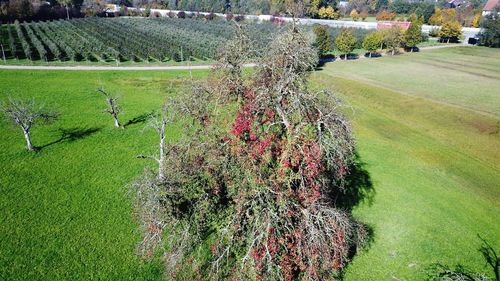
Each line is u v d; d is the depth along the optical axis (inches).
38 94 2373.3
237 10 7214.6
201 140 1035.3
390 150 1793.8
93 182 1450.5
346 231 916.6
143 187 923.4
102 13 6889.8
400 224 1282.0
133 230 1203.9
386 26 5241.1
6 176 1465.3
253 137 868.6
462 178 1579.7
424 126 2102.6
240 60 1123.9
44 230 1190.3
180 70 3184.1
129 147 1736.0
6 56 3339.1
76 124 1957.4
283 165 818.8
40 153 1648.6
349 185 1466.5
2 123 1910.7
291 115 887.7
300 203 829.2
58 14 6230.3
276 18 5812.0
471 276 1068.5
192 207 885.8
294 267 823.1
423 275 1082.1
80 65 3174.2
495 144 1831.9
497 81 3034.0
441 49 4633.4
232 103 1059.9
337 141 904.9
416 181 1535.4
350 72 3272.6
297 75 893.2
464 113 2156.7
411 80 3004.4
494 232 1264.8
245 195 816.9
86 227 1211.2
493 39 4766.2
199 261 950.4
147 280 1023.0
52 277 1023.6
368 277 1066.1
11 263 1060.5
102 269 1054.4
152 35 4771.2
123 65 3272.6
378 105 2442.2
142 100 2372.0
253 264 795.4
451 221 1305.4
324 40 3572.8
